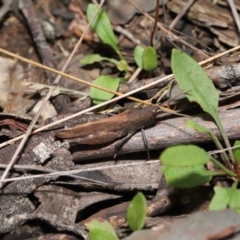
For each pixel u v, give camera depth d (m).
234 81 0.42
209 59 0.43
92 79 0.47
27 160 0.41
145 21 0.48
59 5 0.49
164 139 0.41
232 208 0.38
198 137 0.41
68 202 0.41
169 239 0.37
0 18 0.49
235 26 0.46
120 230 0.40
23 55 0.48
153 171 0.41
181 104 0.43
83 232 0.40
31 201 0.41
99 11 0.45
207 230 0.37
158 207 0.40
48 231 0.40
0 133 0.42
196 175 0.39
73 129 0.41
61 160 0.41
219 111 0.42
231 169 0.41
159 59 0.46
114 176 0.41
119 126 0.41
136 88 0.44
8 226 0.40
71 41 0.48
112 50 0.48
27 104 0.45
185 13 0.47
